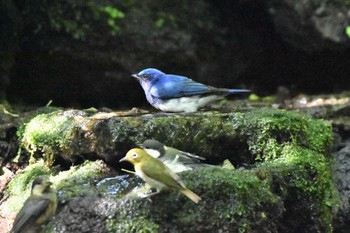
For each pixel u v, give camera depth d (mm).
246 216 8867
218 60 15562
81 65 14625
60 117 11430
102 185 9688
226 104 15438
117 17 14648
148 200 8711
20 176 11297
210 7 15578
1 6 14031
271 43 16000
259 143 10367
